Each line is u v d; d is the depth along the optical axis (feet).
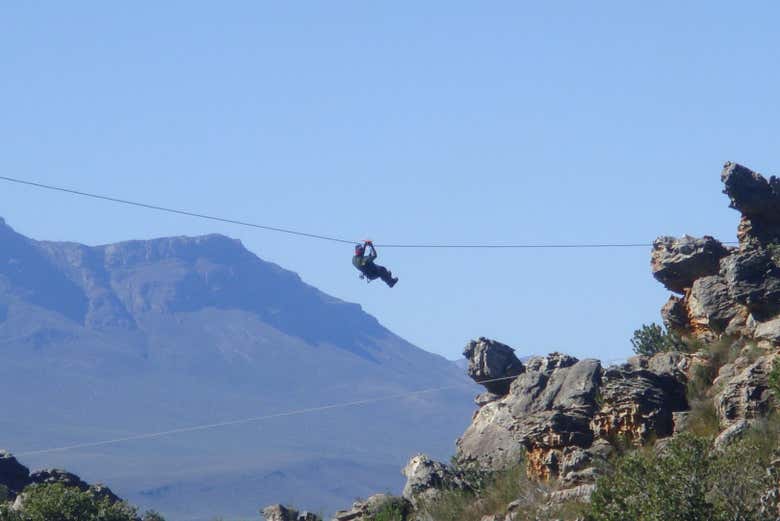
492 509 313.73
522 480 317.83
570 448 310.65
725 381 306.96
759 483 233.55
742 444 244.63
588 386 321.93
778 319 312.71
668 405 308.81
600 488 246.47
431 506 331.98
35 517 329.93
